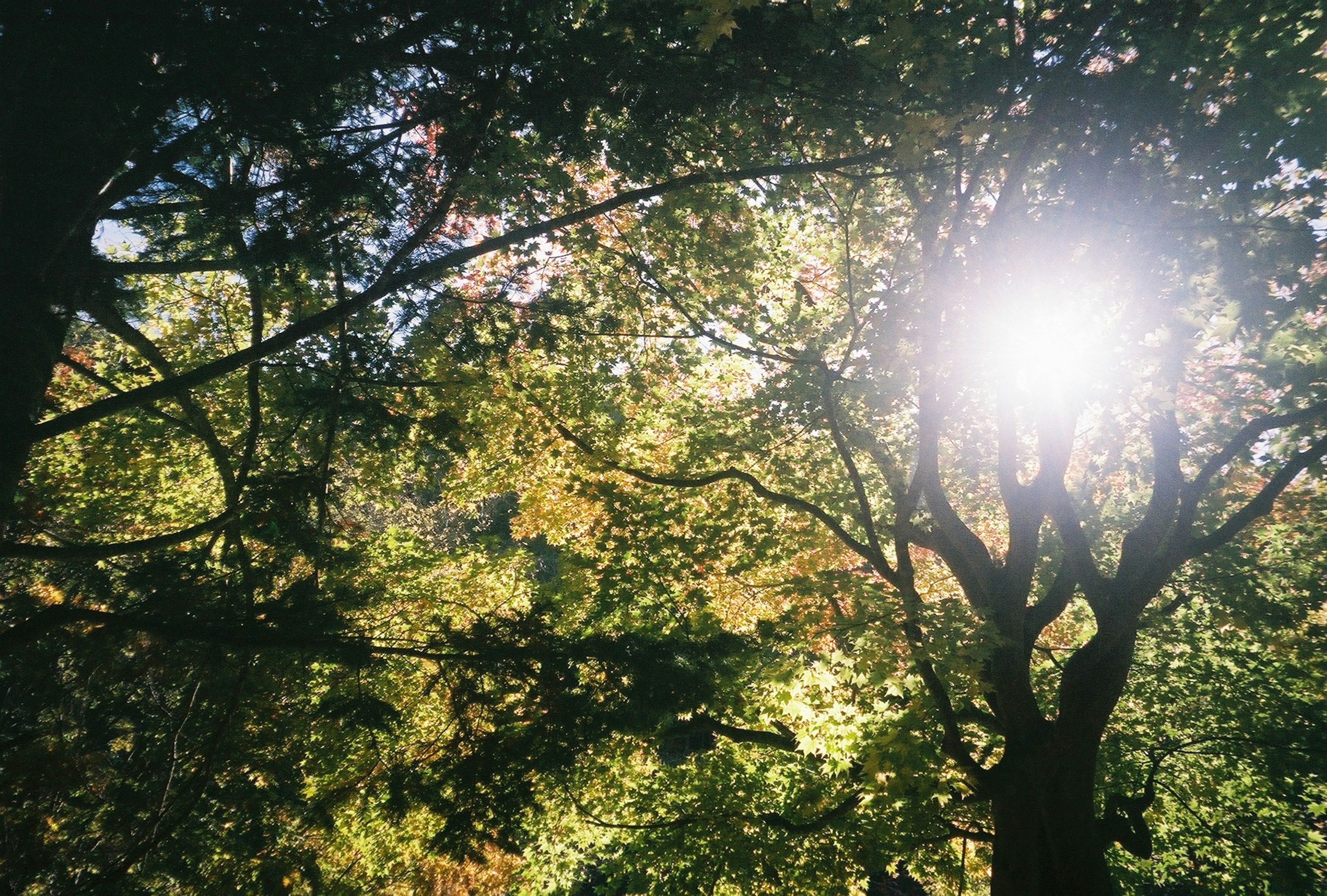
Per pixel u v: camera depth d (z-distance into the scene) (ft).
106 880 18.94
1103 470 37.50
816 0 21.47
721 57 23.36
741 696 32.17
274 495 20.92
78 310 23.59
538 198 32.78
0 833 18.47
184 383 20.53
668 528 33.27
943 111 22.76
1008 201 24.97
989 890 41.16
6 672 18.67
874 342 28.63
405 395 31.19
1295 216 23.22
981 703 34.06
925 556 41.24
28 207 17.79
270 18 17.63
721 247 34.09
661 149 26.07
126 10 15.87
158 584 18.70
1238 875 38.50
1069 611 42.27
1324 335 25.22
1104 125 23.81
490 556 37.68
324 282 25.99
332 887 31.30
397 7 20.01
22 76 15.97
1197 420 34.37
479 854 18.66
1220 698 38.86
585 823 38.60
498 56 21.94
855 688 30.48
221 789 22.38
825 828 34.19
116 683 19.44
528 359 37.73
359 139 22.45
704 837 34.68
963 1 22.56
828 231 35.94
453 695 19.94
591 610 33.47
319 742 27.37
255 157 23.13
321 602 19.69
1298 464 25.88
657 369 38.22
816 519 35.53
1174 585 36.99
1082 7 22.24
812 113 24.32
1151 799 30.60
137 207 22.35
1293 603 35.19
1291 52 19.90
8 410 18.21
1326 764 35.91
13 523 23.62
